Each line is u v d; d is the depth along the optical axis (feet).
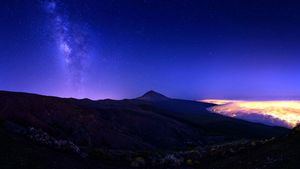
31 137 102.99
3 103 222.89
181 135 358.43
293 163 70.28
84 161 93.66
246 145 115.55
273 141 101.71
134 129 341.41
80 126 250.78
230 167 87.81
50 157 85.25
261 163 79.77
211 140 349.41
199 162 107.04
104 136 252.62
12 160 75.25
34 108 240.94
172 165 104.83
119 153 113.09
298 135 92.02
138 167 100.48
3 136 91.25
